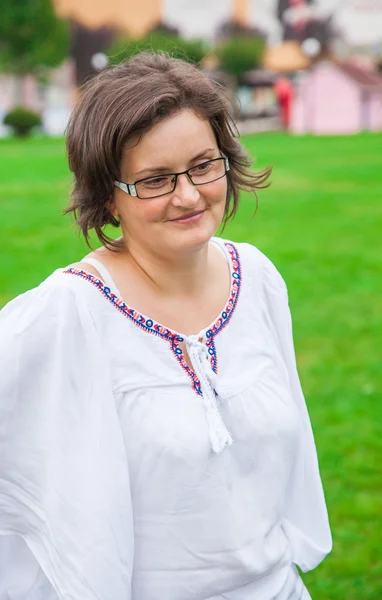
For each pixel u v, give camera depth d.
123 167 1.88
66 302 1.90
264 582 2.09
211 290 2.09
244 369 2.06
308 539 2.29
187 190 1.86
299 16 54.81
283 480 2.09
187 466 1.89
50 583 2.03
